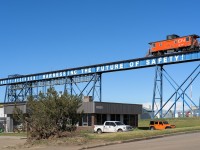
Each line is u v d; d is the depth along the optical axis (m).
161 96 62.38
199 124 55.50
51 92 28.45
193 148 20.47
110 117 53.06
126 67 65.88
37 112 28.03
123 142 26.73
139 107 58.25
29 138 28.20
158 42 63.28
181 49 60.81
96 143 25.75
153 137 30.12
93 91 70.56
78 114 29.44
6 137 41.56
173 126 49.81
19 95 87.19
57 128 27.98
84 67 72.12
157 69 62.06
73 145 25.23
